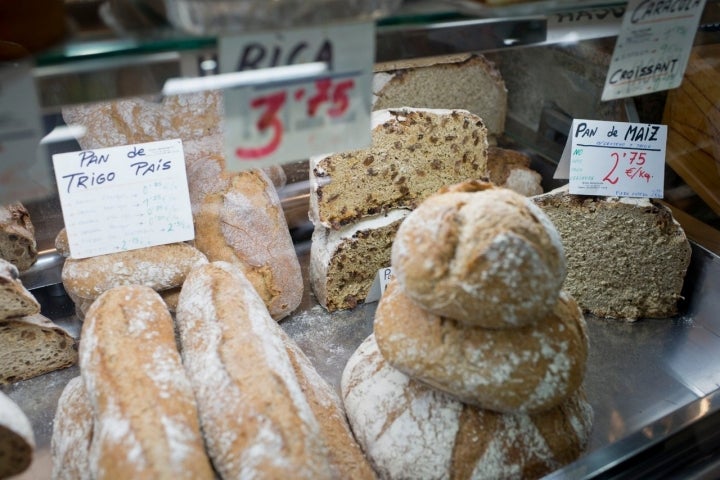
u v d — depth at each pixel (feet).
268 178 6.06
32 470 4.17
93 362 3.87
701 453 4.30
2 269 4.81
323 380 4.85
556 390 3.85
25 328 4.89
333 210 5.89
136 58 2.94
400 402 4.26
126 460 3.20
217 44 2.99
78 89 2.94
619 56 4.12
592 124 5.60
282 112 3.31
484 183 4.04
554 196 5.86
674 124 6.03
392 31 3.33
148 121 5.32
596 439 4.65
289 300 5.71
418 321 3.93
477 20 3.50
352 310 6.06
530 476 4.04
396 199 6.09
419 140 5.91
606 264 5.96
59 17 2.97
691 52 4.62
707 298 5.87
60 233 5.57
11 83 2.82
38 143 3.09
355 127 3.51
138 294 4.43
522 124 7.65
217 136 5.63
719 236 6.08
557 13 3.67
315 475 3.30
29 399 4.85
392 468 4.10
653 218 5.68
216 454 3.52
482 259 3.43
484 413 4.10
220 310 4.34
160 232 5.23
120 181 4.99
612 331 5.90
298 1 2.88
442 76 7.06
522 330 3.85
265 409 3.53
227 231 5.57
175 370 3.89
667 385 5.20
